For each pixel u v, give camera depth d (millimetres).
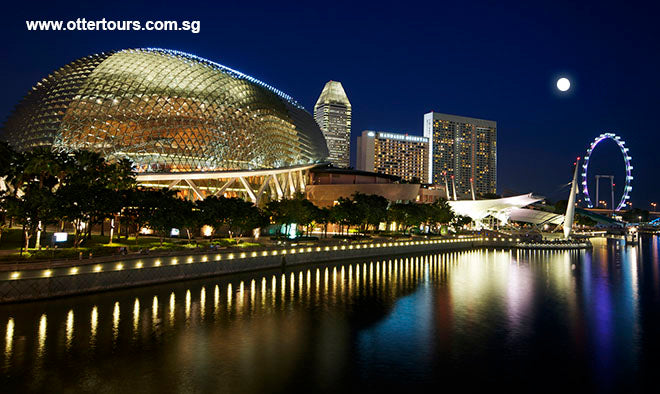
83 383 21859
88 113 73688
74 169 48031
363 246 74875
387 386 22297
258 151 90375
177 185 83562
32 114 77938
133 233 76062
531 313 38094
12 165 46781
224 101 84625
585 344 29531
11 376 22469
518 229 169750
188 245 57875
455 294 46062
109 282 39969
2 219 45938
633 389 22469
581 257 87750
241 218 62781
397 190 119875
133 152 74312
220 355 26281
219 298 40656
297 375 23438
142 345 27500
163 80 80188
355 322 34281
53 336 28359
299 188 114062
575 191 110750
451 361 26031
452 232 141750
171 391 21141
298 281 51062
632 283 54812
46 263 36969
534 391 22062
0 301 33625
